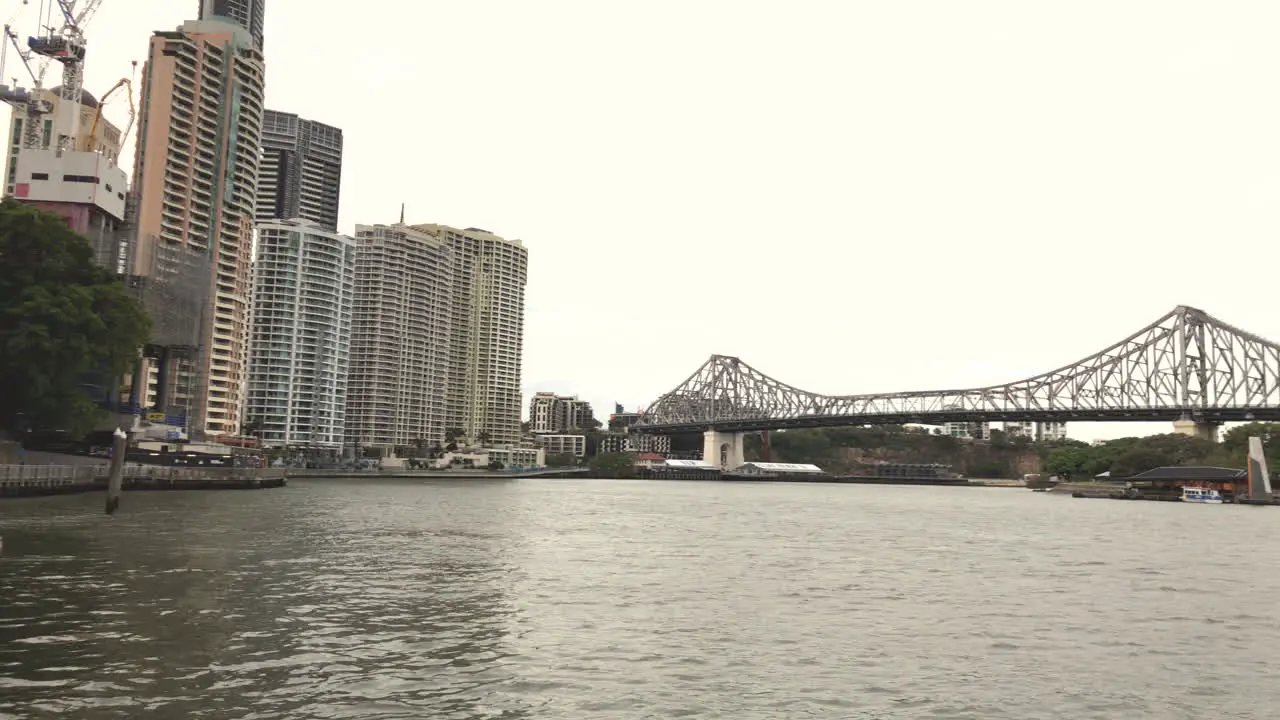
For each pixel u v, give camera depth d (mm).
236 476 125375
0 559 43094
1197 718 22828
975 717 22547
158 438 136750
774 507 136625
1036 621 35844
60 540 51469
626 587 42469
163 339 131250
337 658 26500
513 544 62438
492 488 196125
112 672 24094
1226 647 31203
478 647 28469
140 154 196125
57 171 129375
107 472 100375
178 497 100312
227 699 22188
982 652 29844
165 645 27188
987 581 47906
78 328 85688
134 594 35094
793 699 23641
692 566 51938
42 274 86562
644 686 24484
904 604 39469
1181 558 62000
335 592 38062
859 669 27062
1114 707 23672
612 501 143750
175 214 199875
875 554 61781
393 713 21516
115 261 127625
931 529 89625
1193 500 188000
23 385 84875
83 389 112750
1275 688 25703
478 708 22109
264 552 51031
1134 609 39156
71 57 167875
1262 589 46000
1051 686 25609
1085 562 58500
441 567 47938
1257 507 166000
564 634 30891
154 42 199500
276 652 26953
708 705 22891
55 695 21953
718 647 29516
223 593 36406
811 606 38375
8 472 80812
